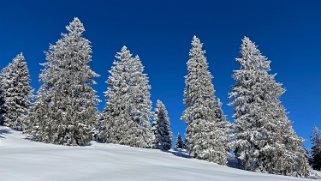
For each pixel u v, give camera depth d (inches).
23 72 1996.8
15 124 1870.1
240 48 1363.2
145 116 1822.1
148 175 564.4
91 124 1317.7
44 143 1198.9
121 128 1638.8
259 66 1310.3
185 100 1424.7
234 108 1290.6
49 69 1328.7
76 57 1362.0
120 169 633.6
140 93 1759.4
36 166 581.9
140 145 1640.0
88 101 1320.1
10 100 1904.5
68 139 1241.4
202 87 1390.3
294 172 1235.9
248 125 1225.4
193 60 1453.0
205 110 1359.5
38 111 1259.2
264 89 1289.4
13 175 487.8
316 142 2250.2
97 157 810.8
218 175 652.7
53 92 1286.9
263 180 595.8
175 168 736.3
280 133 1229.7
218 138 1304.1
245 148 1219.2
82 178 504.4
